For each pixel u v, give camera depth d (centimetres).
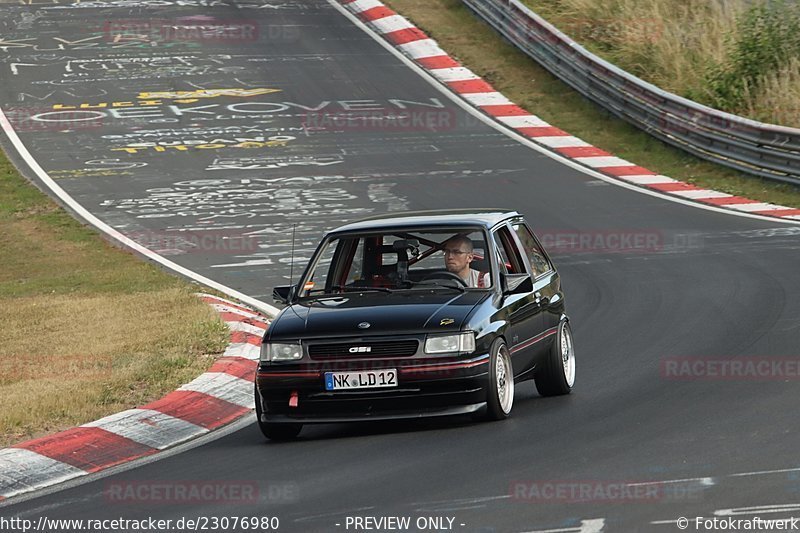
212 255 7044
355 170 9188
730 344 4303
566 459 2811
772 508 2302
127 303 5659
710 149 9500
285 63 12262
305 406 3241
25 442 3306
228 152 9744
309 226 7656
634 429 3117
